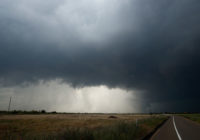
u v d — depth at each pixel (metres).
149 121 27.06
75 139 9.60
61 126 26.48
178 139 11.20
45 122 35.16
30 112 111.06
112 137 10.02
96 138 10.18
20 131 20.72
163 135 13.16
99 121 37.88
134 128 14.44
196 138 11.66
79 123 32.28
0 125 28.80
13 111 102.69
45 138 9.87
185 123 28.59
